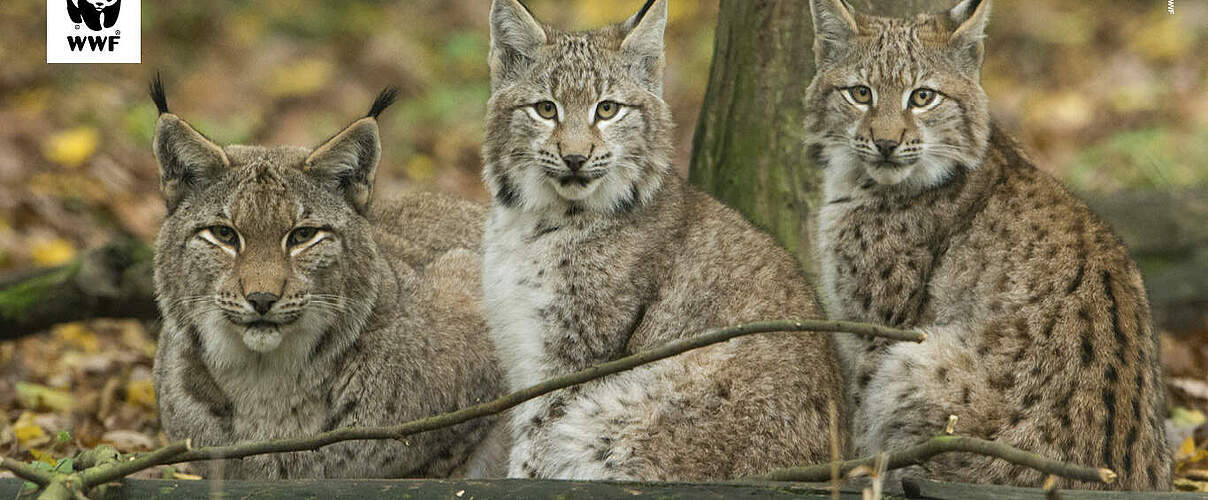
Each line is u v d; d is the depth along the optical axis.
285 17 25.25
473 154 21.77
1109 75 22.39
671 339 10.02
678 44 23.81
